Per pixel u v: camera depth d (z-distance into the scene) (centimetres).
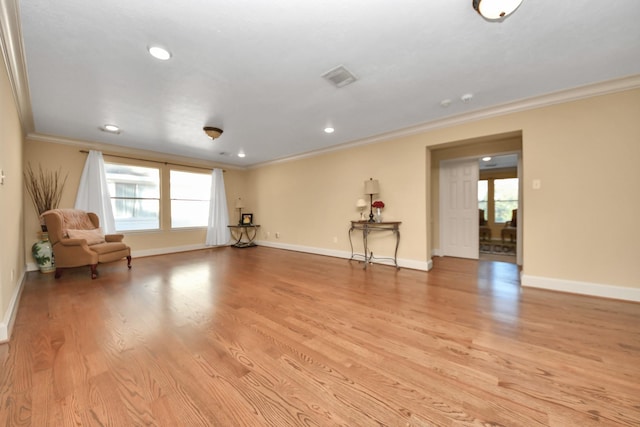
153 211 547
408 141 397
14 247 263
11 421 111
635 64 221
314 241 543
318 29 174
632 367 149
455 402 123
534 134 294
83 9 152
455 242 489
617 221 256
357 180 463
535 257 296
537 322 208
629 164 250
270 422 112
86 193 439
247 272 383
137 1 147
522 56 209
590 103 265
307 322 212
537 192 293
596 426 109
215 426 110
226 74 229
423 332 194
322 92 267
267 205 650
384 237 430
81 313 230
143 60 206
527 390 131
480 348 171
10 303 219
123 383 137
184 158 585
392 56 206
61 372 146
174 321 214
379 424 111
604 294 261
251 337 187
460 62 217
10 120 232
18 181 300
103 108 300
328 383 138
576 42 190
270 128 383
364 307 244
